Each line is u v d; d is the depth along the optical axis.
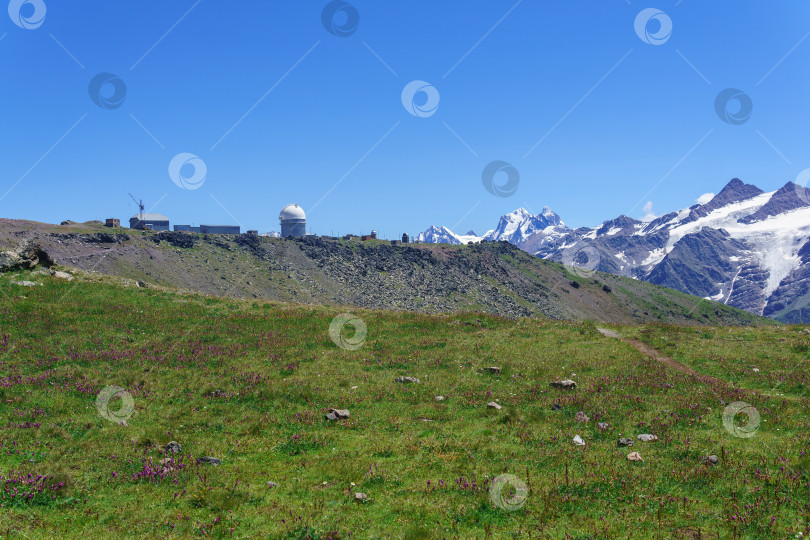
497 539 12.07
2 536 11.73
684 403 21.48
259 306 45.66
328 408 22.53
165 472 15.61
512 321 43.50
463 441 18.48
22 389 23.08
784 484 14.00
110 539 11.92
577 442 17.94
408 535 12.02
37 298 38.94
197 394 23.91
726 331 37.78
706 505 13.38
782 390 23.73
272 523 12.86
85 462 16.14
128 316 37.81
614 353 31.61
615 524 12.56
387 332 38.72
